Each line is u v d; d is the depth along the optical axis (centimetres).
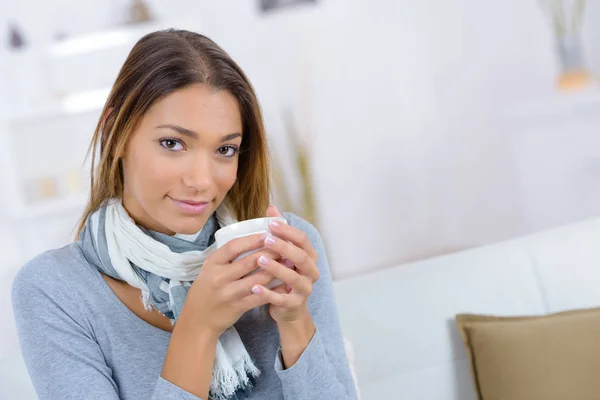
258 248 94
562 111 340
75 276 108
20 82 357
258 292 93
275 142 391
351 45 394
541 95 394
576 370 148
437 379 158
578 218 352
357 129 400
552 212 363
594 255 172
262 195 118
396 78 399
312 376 103
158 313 110
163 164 97
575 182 349
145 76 98
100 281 109
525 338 152
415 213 408
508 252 171
